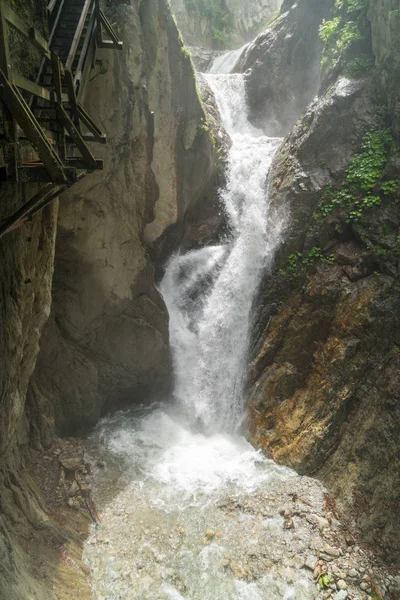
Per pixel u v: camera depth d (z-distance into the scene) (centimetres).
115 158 973
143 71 1009
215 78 1748
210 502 854
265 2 2566
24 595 532
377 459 824
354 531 790
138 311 1098
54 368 973
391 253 914
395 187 945
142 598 676
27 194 563
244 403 1066
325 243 1037
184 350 1191
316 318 995
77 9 764
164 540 774
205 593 692
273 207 1164
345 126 1087
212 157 1269
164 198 1147
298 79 1705
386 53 1016
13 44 533
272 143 1418
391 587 707
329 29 1266
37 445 869
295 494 862
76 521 786
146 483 895
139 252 1091
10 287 582
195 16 2367
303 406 962
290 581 712
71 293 997
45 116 607
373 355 888
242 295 1154
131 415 1126
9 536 600
